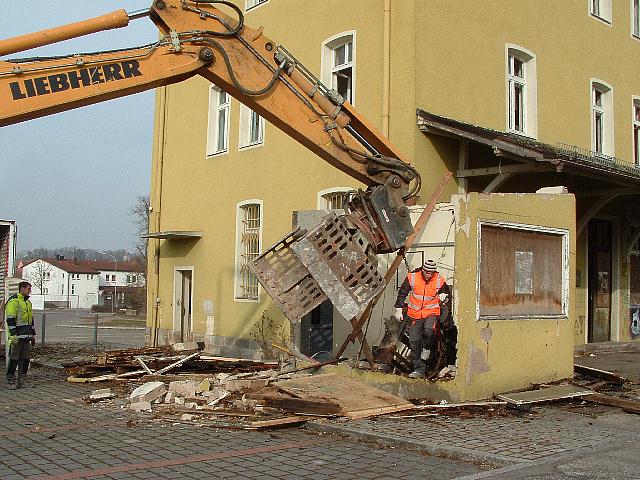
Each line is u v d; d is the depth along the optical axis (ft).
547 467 21.13
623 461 21.91
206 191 63.72
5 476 20.48
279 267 31.58
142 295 216.95
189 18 28.89
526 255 34.35
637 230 63.52
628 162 65.87
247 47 29.89
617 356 51.44
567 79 58.44
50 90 26.02
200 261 63.67
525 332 33.78
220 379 37.06
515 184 48.88
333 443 25.17
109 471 21.03
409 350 35.27
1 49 24.86
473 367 31.22
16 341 40.29
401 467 21.74
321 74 52.06
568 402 32.27
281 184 55.11
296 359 40.88
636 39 67.87
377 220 31.19
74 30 26.00
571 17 59.26
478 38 49.96
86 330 128.26
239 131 60.13
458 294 31.48
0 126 25.82
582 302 57.52
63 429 27.53
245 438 25.86
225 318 59.77
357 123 31.65
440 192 35.35
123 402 33.96
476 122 49.26
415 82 45.34
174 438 25.80
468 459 22.61
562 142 57.36
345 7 50.49
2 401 34.91
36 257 408.26
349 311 29.73
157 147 71.26
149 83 27.73
